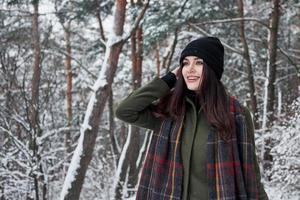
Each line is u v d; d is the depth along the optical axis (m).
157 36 12.28
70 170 6.74
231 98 2.24
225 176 2.05
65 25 17.39
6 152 7.28
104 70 6.98
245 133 2.14
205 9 12.03
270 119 10.59
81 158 6.80
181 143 2.17
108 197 10.34
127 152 10.90
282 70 16.36
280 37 16.48
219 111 2.12
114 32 7.01
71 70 17.64
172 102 2.24
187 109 2.24
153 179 2.21
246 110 2.23
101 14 14.59
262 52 16.02
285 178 7.00
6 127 7.20
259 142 9.08
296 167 7.01
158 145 2.23
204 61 2.19
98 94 6.94
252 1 13.05
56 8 12.48
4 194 7.31
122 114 2.34
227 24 14.27
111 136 13.98
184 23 12.09
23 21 12.73
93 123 6.87
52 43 12.23
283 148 7.01
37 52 8.70
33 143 6.91
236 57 15.23
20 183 7.23
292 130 7.02
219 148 2.09
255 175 2.14
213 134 2.12
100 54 15.84
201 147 2.13
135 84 13.90
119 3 7.02
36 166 6.90
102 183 10.70
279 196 7.23
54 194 8.34
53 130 7.27
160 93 2.33
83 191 11.06
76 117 16.83
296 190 7.27
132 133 11.06
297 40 17.09
